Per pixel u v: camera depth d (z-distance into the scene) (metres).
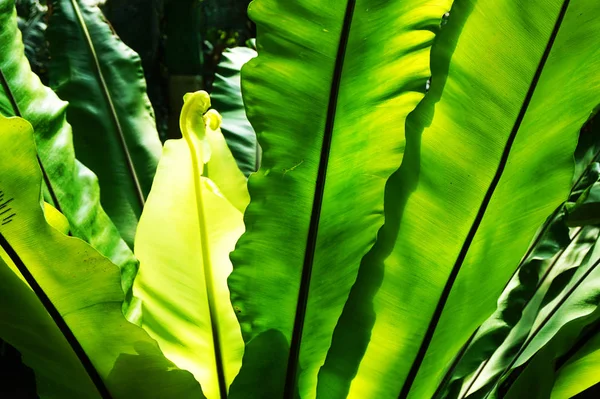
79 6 1.48
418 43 0.89
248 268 0.96
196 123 1.01
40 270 0.90
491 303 0.98
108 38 1.47
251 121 0.91
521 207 0.92
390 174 0.95
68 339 0.95
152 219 1.04
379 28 0.88
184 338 1.04
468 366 1.09
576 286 1.13
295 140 0.92
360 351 0.97
